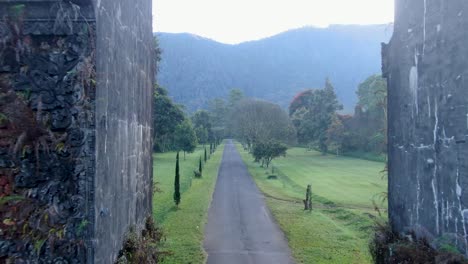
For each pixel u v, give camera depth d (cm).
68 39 510
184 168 4175
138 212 829
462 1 586
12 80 509
